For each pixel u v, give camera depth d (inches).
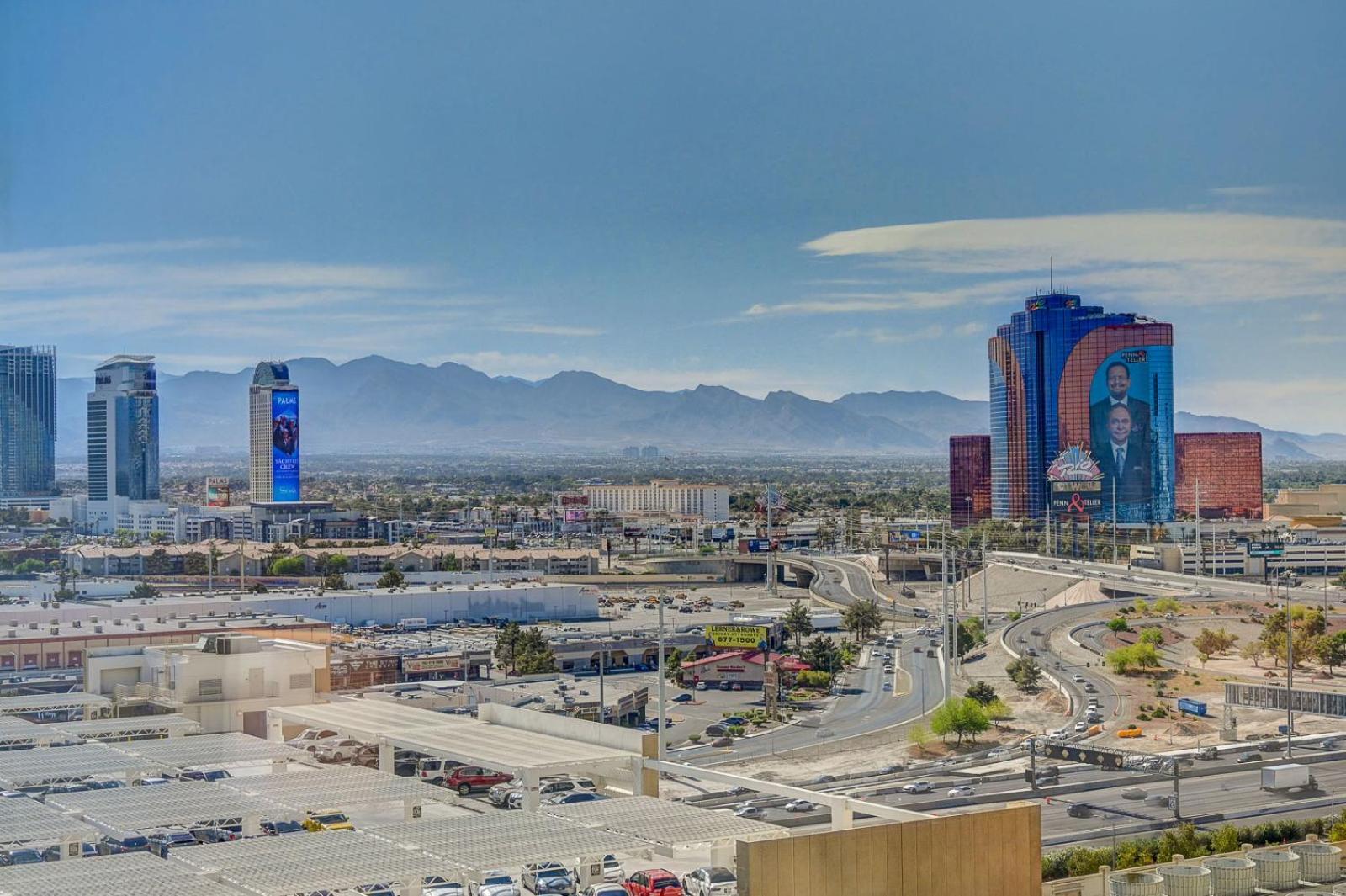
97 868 2625.5
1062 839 3681.1
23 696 4333.2
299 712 4276.6
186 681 4333.2
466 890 2691.9
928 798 4365.2
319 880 2519.7
